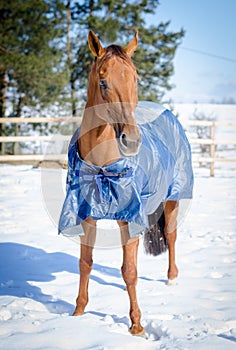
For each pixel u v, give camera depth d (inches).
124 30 772.6
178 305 131.4
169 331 112.7
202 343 105.6
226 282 152.5
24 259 182.1
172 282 151.8
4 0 649.6
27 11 671.8
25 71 652.1
